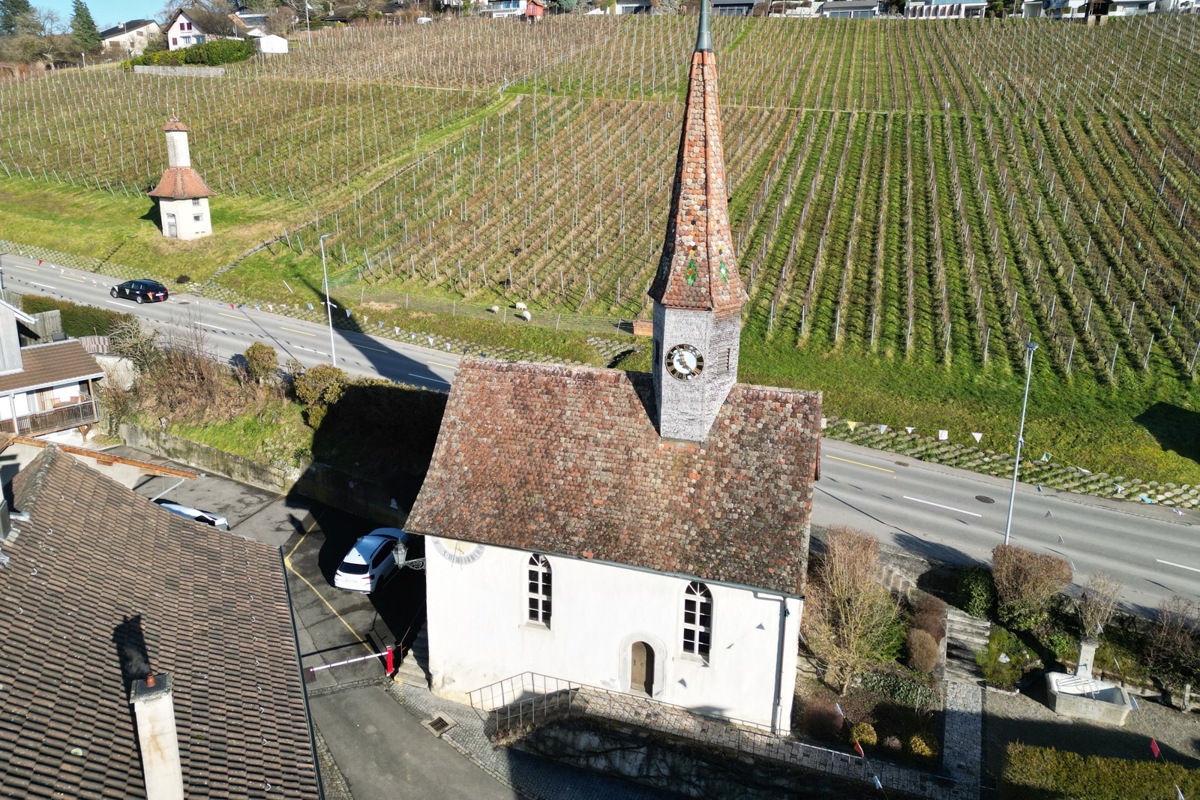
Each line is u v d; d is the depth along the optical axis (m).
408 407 48.34
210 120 123.31
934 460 53.25
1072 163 92.00
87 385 57.34
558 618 32.53
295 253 85.69
